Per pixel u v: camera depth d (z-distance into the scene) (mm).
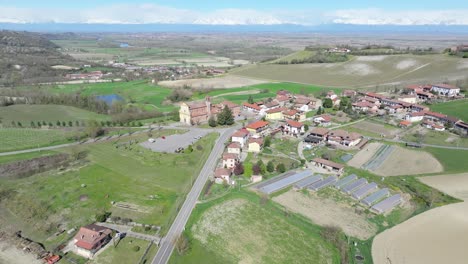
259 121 167125
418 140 144625
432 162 123625
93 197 103688
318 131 149375
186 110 178125
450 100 195500
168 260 76750
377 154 132125
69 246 82062
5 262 75750
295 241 83500
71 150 140375
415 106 182250
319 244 82125
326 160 123688
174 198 102812
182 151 137375
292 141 147500
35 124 176250
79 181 113688
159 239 83875
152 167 124062
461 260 75312
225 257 78375
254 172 114562
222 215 94188
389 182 110250
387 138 148375
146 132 164625
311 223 89562
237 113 195750
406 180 111125
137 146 144750
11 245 81688
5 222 91250
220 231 87438
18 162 127188
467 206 95938
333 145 140875
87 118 191750
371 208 96125
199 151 138375
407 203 99188
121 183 112438
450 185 107312
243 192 104938
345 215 93625
